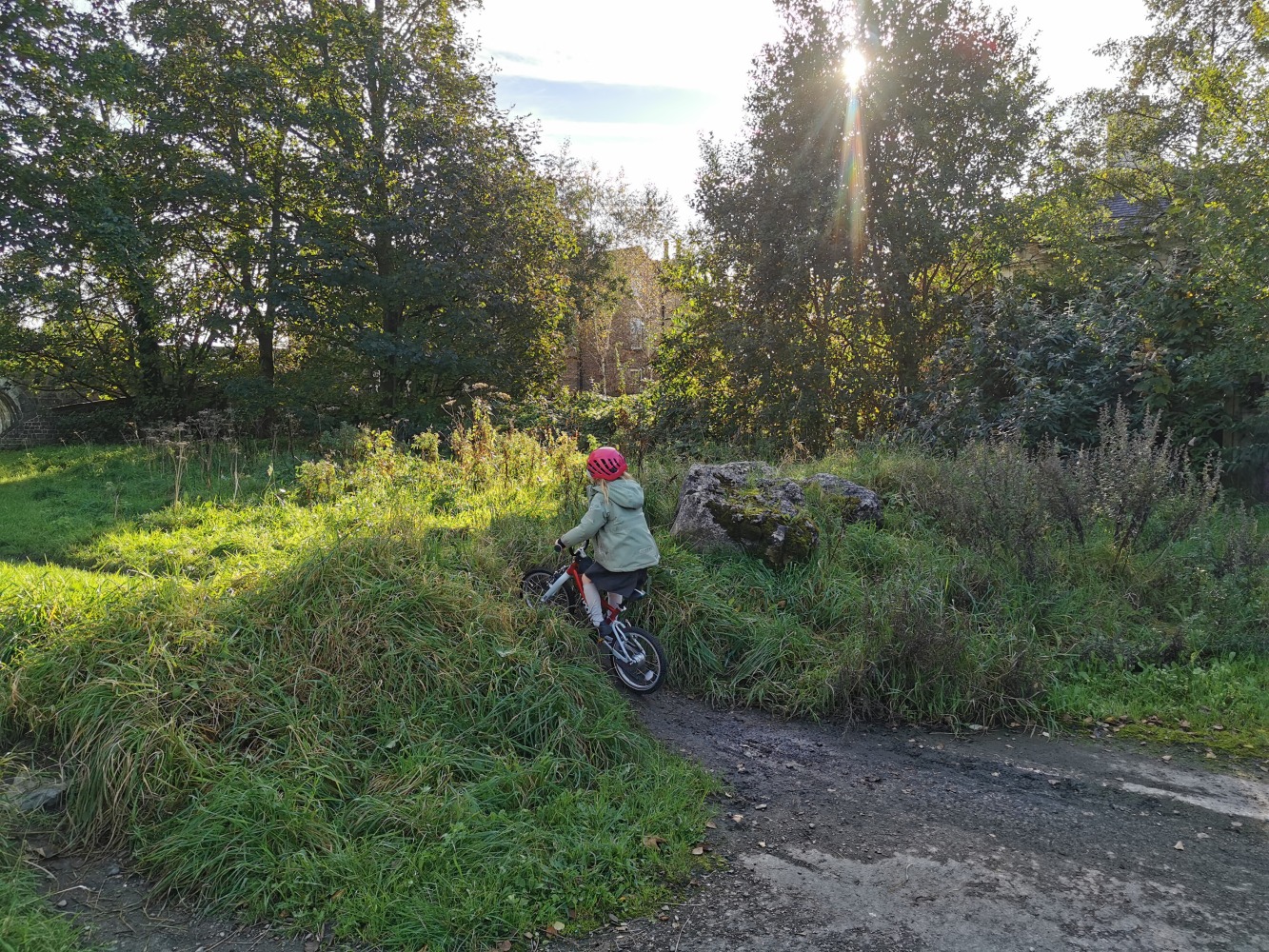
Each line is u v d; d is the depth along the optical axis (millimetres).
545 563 6172
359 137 17672
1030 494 7309
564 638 5156
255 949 2932
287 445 17031
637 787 4066
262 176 18703
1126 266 13602
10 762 3816
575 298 24375
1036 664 5516
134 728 3750
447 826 3518
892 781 4449
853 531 7281
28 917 2916
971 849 3719
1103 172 18188
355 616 4652
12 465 14930
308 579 4828
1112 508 7566
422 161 17969
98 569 6734
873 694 5422
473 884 3213
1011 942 3021
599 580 5254
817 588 6426
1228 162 10211
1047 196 15984
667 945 2994
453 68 19219
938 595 6043
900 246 14180
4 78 13969
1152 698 5469
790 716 5301
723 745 4844
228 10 17734
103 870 3344
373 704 4227
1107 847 3742
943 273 15469
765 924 3125
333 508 8125
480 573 5809
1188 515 7535
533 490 8758
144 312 18609
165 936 2988
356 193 17609
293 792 3551
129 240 15117
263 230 18344
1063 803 4184
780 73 14820
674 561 6418
